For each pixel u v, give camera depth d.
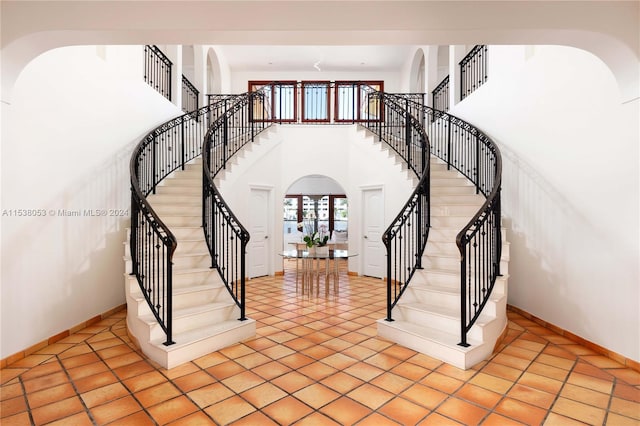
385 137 7.72
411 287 4.27
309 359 3.32
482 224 3.52
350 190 7.79
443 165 6.80
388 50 9.58
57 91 3.83
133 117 5.42
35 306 3.49
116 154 4.96
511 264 4.94
